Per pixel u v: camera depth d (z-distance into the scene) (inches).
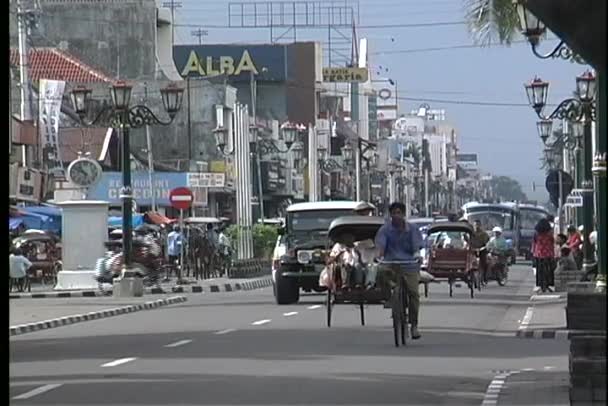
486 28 1946.4
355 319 1775.3
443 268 2438.5
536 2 423.5
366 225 1621.6
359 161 5147.6
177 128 4768.7
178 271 3193.9
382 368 1122.0
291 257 2154.3
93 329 1713.8
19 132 3412.9
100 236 2792.8
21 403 896.3
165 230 3366.1
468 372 1096.2
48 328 1790.1
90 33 4980.3
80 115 2394.2
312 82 6318.9
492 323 1722.4
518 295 2513.5
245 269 3506.4
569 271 2464.3
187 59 5989.2
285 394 933.2
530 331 1520.7
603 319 790.5
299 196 5679.1
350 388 970.7
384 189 6673.2
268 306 2142.0
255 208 5093.5
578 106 2128.4
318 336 1471.5
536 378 1040.2
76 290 2746.1
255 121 4800.7
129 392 953.5
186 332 1569.9
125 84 2369.6
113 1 4992.6
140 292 2591.0
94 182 2901.1
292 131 4731.8
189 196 2930.6
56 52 4667.8
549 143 4156.0
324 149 5895.7
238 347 1336.1
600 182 1373.0
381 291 1417.3
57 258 3211.1
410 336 1434.5
